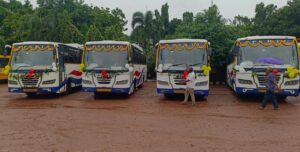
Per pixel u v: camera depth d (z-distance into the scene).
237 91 18.56
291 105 17.77
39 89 19.98
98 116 14.15
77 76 25.39
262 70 17.89
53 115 14.39
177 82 18.81
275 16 42.38
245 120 13.28
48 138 10.16
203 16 36.28
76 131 11.15
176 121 13.02
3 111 15.62
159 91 19.09
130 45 20.52
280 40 18.31
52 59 20.25
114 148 9.00
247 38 18.70
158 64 19.16
